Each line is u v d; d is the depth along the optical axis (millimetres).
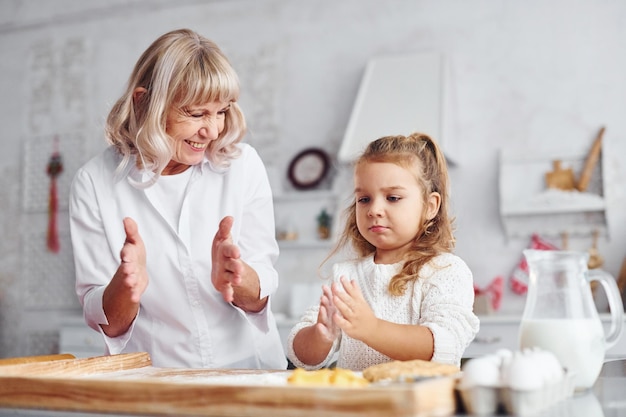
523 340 1081
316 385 903
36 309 4602
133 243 1258
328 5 4098
